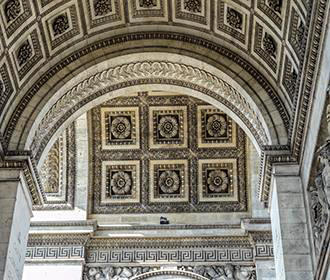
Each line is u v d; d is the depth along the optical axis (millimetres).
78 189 39469
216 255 37094
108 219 39250
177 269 36812
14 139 24938
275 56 25266
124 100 39312
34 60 26188
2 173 24047
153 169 40000
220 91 28250
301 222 22812
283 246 22422
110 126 39938
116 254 37312
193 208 39375
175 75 28766
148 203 39594
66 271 36312
